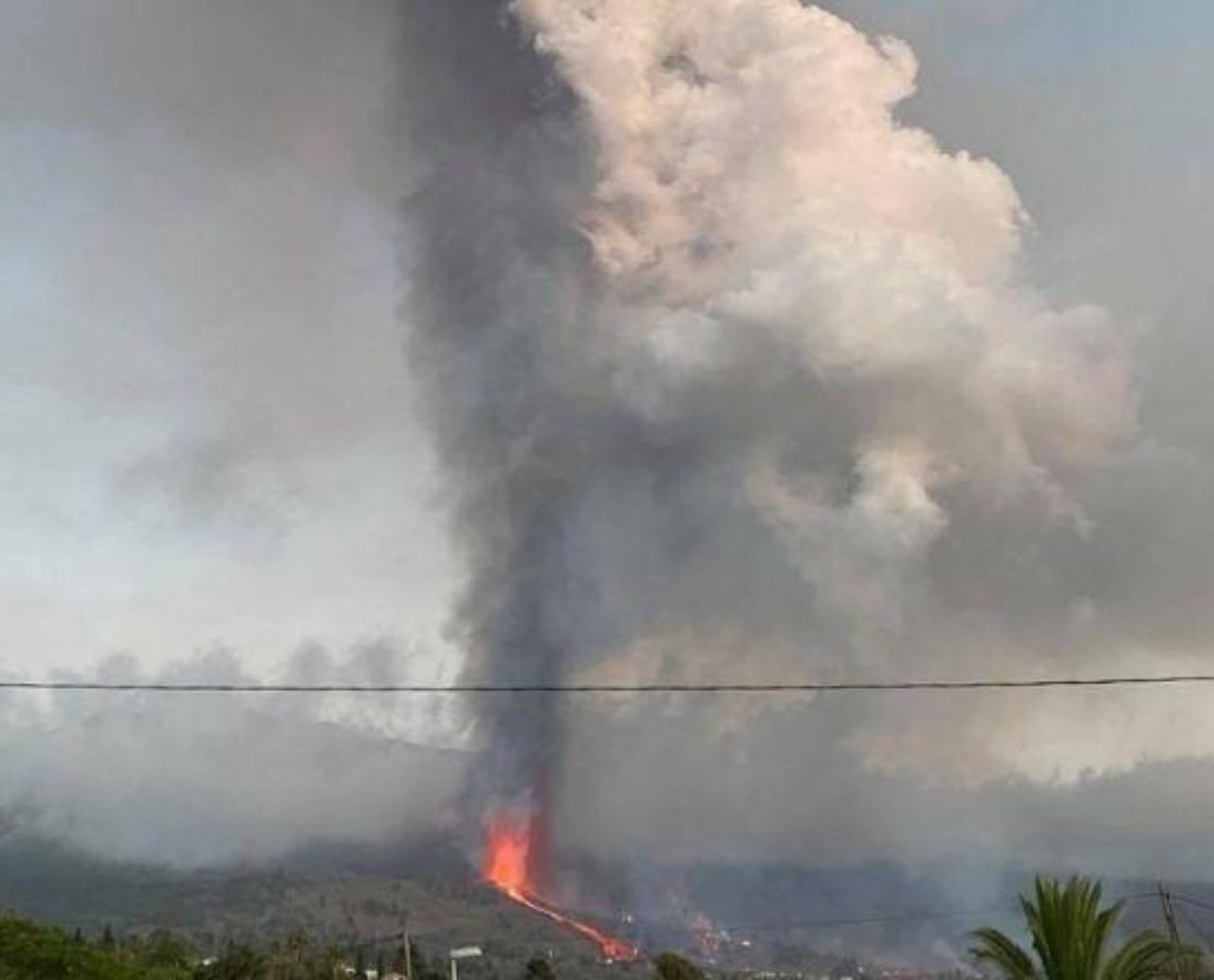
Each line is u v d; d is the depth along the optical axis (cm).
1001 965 3347
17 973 4484
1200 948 3450
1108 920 3275
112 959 4956
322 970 11456
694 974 11181
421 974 12838
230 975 9712
